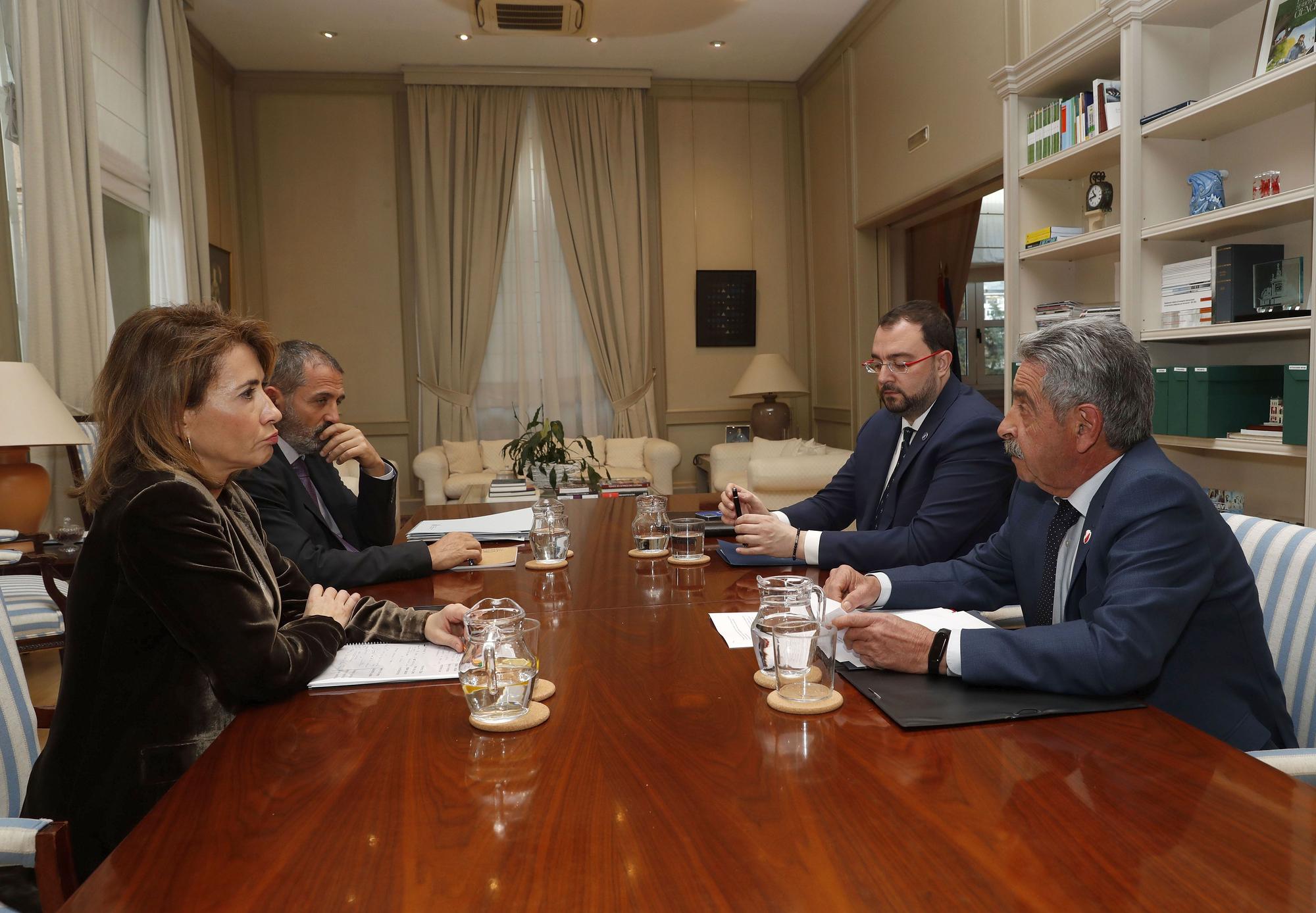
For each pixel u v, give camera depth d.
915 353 2.14
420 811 0.84
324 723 1.09
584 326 7.00
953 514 2.00
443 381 6.85
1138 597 1.16
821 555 1.93
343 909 0.68
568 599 1.67
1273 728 1.28
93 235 4.02
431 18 5.78
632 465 6.72
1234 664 1.26
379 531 2.38
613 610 1.58
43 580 3.02
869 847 0.75
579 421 7.15
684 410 7.31
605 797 0.86
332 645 1.30
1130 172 3.00
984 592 1.60
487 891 0.70
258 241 6.73
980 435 2.05
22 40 3.58
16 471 3.23
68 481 3.81
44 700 3.10
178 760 1.18
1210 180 2.84
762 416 6.79
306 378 2.20
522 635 1.07
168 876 0.73
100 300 4.03
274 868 0.74
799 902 0.67
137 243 4.97
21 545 3.11
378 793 0.88
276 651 1.16
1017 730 1.02
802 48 6.50
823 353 7.03
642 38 6.23
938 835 0.77
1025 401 1.34
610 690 1.17
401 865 0.74
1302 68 2.39
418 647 1.40
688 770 0.92
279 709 1.14
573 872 0.72
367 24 5.86
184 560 1.13
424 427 6.86
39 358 3.64
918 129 5.18
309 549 1.87
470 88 6.75
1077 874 0.70
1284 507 2.95
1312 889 0.68
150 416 1.20
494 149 6.81
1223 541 1.26
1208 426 2.80
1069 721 1.05
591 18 5.85
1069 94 3.65
